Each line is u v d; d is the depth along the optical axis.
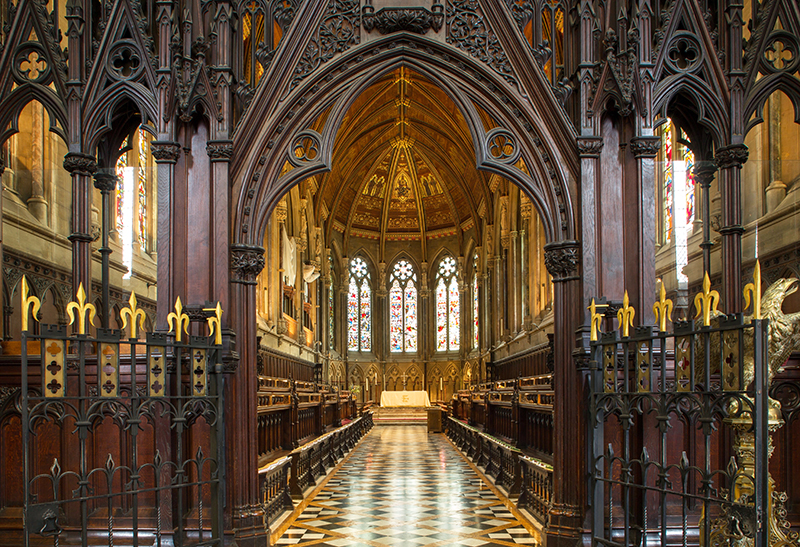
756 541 4.34
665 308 5.18
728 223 7.33
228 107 7.50
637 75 7.26
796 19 7.36
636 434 6.93
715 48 7.51
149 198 16.23
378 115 27.53
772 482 5.34
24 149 11.23
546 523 7.62
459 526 8.67
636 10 7.30
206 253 7.38
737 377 4.61
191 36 7.42
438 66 8.02
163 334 5.79
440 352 38.53
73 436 6.96
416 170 35.91
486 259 32.78
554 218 7.70
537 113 7.83
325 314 33.84
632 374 7.00
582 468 7.24
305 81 7.86
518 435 11.66
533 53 7.82
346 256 37.75
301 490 10.55
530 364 22.22
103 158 8.03
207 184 7.47
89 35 7.55
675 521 6.81
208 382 6.46
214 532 6.16
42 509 4.80
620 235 7.46
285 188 7.86
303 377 28.50
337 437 16.20
